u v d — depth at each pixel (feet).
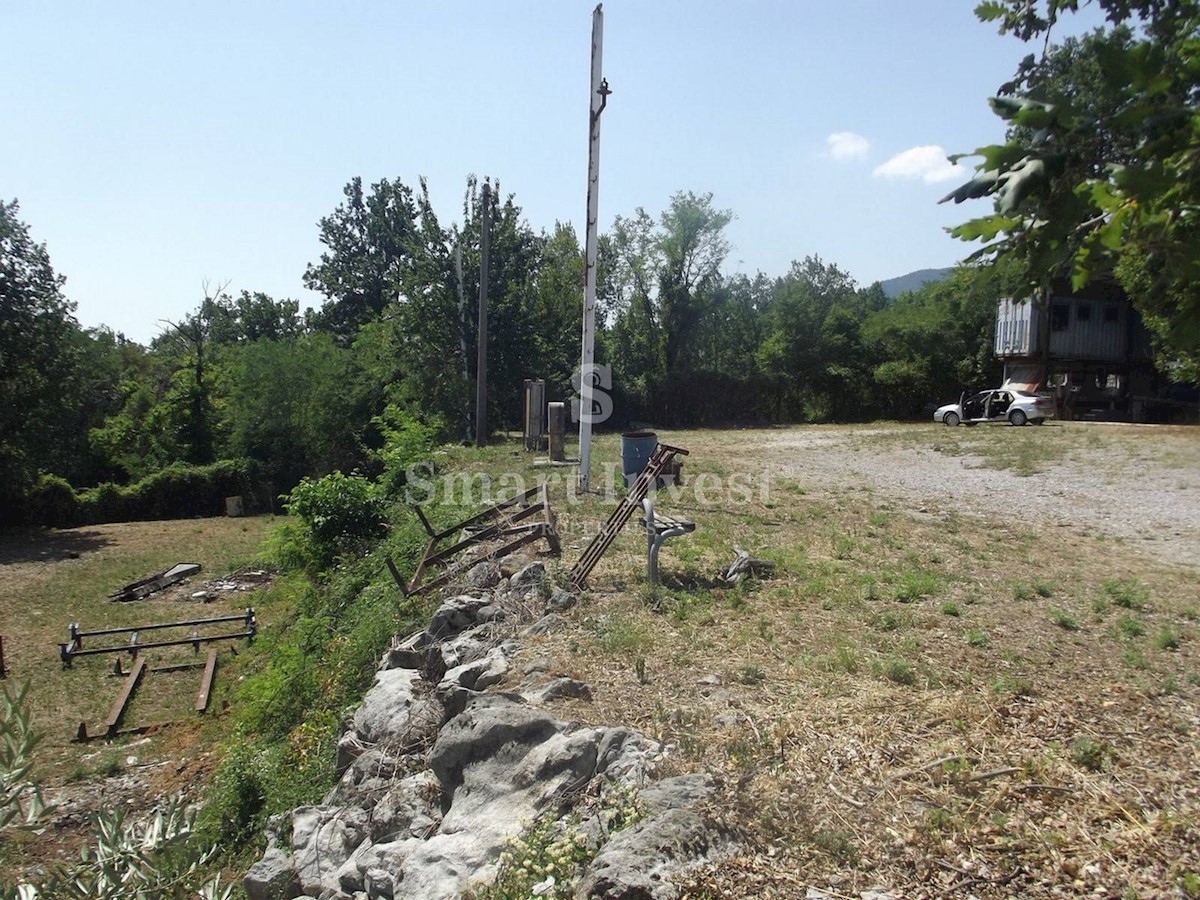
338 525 55.42
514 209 120.47
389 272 183.83
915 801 14.10
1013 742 15.93
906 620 23.97
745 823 13.53
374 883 16.34
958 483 55.88
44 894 11.44
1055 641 22.09
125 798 32.17
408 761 20.61
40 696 43.60
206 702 41.57
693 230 144.56
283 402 120.57
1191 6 6.63
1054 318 104.63
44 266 101.19
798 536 36.68
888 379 137.80
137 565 76.54
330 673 32.99
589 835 14.21
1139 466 58.08
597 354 143.02
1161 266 6.81
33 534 96.07
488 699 19.21
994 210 6.32
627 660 21.63
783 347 142.41
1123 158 6.45
